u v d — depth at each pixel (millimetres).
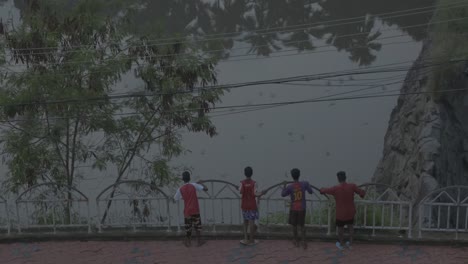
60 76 12250
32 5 12945
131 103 13711
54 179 13359
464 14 16781
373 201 8977
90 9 13227
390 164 23875
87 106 12695
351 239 8625
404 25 43219
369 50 42812
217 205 17969
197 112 14305
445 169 16297
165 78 13211
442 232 9008
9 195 13023
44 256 8906
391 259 8234
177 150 14602
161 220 10414
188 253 8781
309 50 44188
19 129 13016
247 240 8953
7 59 13148
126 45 13477
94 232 9617
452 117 17906
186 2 42969
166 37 13984
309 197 10305
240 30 43562
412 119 20844
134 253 8898
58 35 12930
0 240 9492
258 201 9289
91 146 13883
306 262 8227
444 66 17594
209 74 13492
